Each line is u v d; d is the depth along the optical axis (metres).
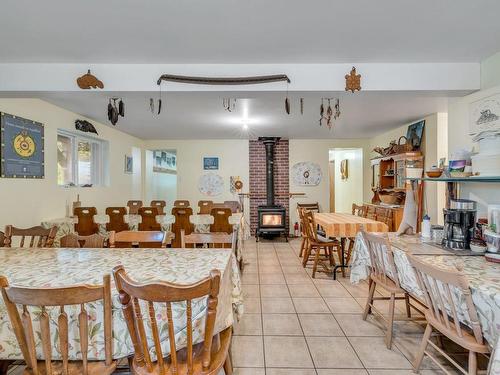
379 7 1.67
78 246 2.23
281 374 1.81
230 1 1.61
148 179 6.91
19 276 1.51
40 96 2.63
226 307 1.55
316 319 2.53
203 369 1.20
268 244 5.68
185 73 2.48
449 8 1.69
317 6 1.66
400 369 1.85
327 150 6.68
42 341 1.12
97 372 1.21
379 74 2.49
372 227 3.58
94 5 1.64
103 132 4.95
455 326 1.44
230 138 6.53
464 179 2.10
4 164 2.95
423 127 4.55
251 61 2.44
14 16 1.74
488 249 1.85
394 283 2.15
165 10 1.69
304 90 2.49
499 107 2.26
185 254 1.93
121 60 2.40
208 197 6.69
